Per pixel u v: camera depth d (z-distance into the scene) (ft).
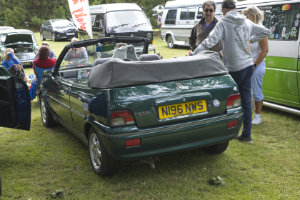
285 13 17.80
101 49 16.43
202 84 11.41
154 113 10.62
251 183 11.61
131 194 11.21
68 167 13.65
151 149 10.75
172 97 10.78
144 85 10.82
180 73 11.41
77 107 13.20
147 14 84.28
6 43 44.11
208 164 13.17
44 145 16.31
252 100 17.38
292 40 17.38
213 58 12.32
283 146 14.78
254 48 16.67
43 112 19.62
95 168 12.69
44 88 18.28
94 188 11.71
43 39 86.28
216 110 11.53
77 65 16.88
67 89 14.38
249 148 14.66
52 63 24.26
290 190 11.07
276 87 18.58
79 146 16.03
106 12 43.47
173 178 12.17
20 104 13.24
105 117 10.55
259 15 15.74
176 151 11.14
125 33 42.37
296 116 18.84
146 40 17.16
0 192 11.21
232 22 13.88
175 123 10.90
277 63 18.31
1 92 12.89
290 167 12.75
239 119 11.95
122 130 10.34
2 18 120.67
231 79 12.07
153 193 11.21
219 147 13.61
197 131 11.21
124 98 10.39
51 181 12.39
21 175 13.00
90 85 11.32
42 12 120.67
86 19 27.91
